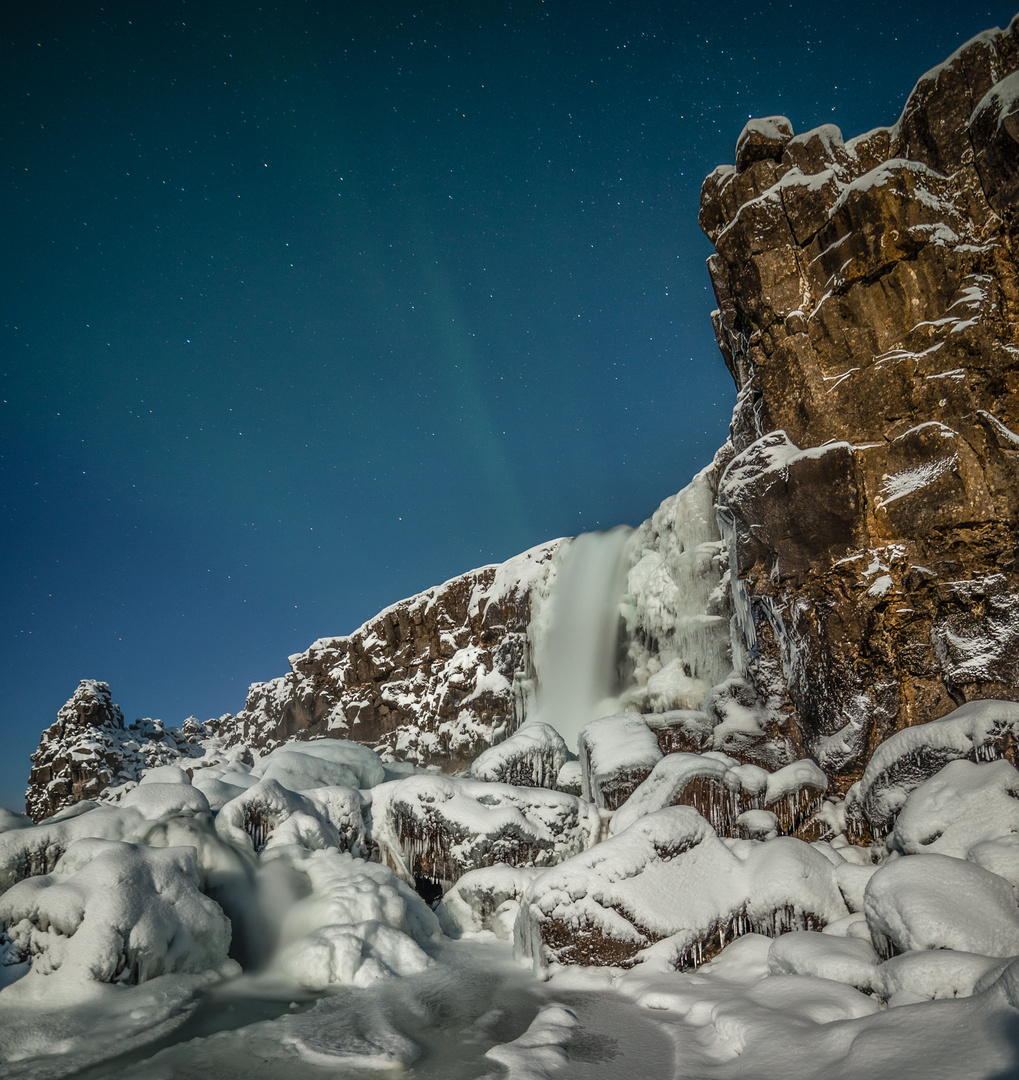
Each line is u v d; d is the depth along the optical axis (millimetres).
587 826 9609
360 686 31531
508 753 11703
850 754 8695
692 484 19156
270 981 6816
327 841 9039
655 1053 4750
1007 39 8852
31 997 5844
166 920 6629
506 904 8578
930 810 6539
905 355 8773
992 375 8281
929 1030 3758
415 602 30562
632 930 6582
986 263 8539
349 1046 5113
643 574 20969
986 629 7910
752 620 11086
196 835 7855
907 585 8500
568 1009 5660
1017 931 4875
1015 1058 3289
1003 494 7984
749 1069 4102
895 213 8812
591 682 22453
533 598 25578
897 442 8711
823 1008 4645
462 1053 4992
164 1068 4840
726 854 7273
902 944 5074
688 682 17719
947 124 9102
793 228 9781
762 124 10234
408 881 9516
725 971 6184
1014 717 6984
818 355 9516
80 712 31438
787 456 9438
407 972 7020
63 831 7703
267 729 35844
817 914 6551
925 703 8336
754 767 9055
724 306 11516
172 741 35562
